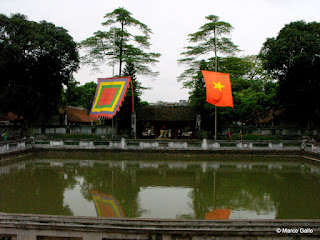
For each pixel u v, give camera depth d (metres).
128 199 12.32
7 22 28.55
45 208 10.93
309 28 27.72
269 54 28.39
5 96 27.98
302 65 25.88
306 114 33.88
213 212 10.66
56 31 30.33
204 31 29.72
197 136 32.12
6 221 7.74
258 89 39.47
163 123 35.16
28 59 28.28
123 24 32.53
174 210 10.86
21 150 23.50
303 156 24.58
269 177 17.14
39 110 34.16
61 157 24.59
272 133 34.09
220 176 17.44
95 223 7.57
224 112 30.20
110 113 25.36
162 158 24.70
